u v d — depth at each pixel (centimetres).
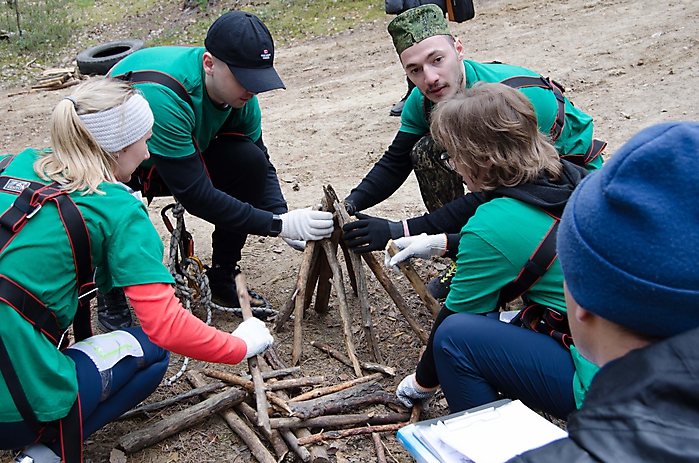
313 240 296
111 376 224
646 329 99
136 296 209
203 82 290
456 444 151
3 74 1002
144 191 324
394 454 245
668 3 956
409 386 253
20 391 196
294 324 299
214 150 327
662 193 93
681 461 86
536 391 209
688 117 609
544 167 220
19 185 202
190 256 324
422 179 342
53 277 200
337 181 550
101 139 212
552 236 212
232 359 234
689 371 92
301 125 702
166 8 1254
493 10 1047
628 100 666
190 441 249
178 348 217
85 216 203
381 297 355
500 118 215
